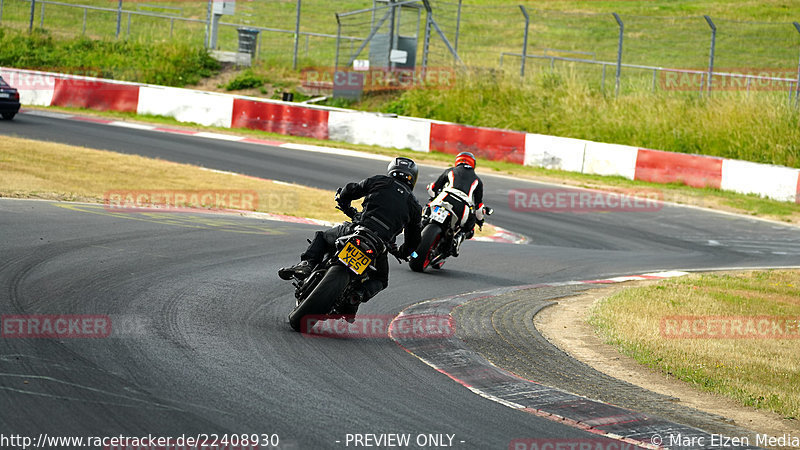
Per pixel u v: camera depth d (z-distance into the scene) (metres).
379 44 122.94
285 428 17.52
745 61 151.50
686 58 155.88
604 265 49.69
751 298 40.16
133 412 17.47
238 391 19.52
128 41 140.38
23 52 134.38
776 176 83.94
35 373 19.05
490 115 111.44
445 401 20.69
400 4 122.06
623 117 106.06
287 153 89.50
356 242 25.67
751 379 25.70
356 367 22.86
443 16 178.25
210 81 130.38
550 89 115.00
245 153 86.56
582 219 68.56
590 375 24.97
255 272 35.16
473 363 24.80
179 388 19.25
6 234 36.06
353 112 104.56
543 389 22.62
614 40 169.38
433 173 85.31
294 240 45.06
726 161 87.00
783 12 180.25
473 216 42.53
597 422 20.14
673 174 89.44
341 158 89.75
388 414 19.16
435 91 117.00
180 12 185.50
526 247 54.41
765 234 68.00
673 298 38.66
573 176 91.25
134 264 33.50
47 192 50.81
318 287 25.55
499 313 33.19
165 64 131.25
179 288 30.23
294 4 193.38
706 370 26.39
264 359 22.48
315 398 19.70
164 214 49.00
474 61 135.12
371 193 26.94
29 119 96.81
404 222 26.98
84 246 35.84
